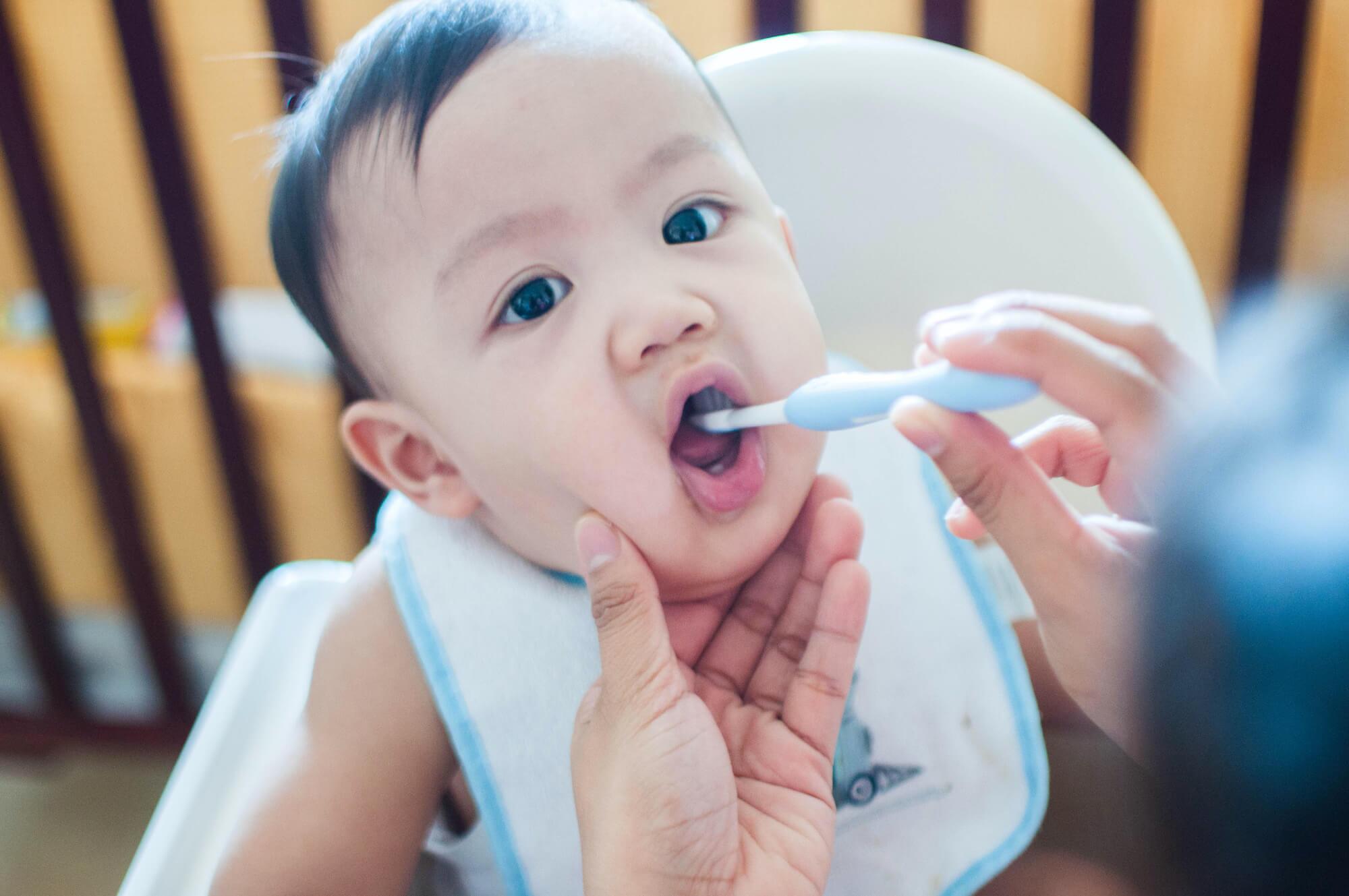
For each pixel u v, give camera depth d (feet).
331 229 1.89
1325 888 0.73
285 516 4.59
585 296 1.72
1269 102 3.46
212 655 4.77
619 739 1.70
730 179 1.85
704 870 1.65
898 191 2.58
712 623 2.10
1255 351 0.82
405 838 2.23
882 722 2.39
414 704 2.28
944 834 2.39
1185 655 0.82
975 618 2.48
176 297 4.35
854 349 2.73
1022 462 1.64
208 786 2.45
